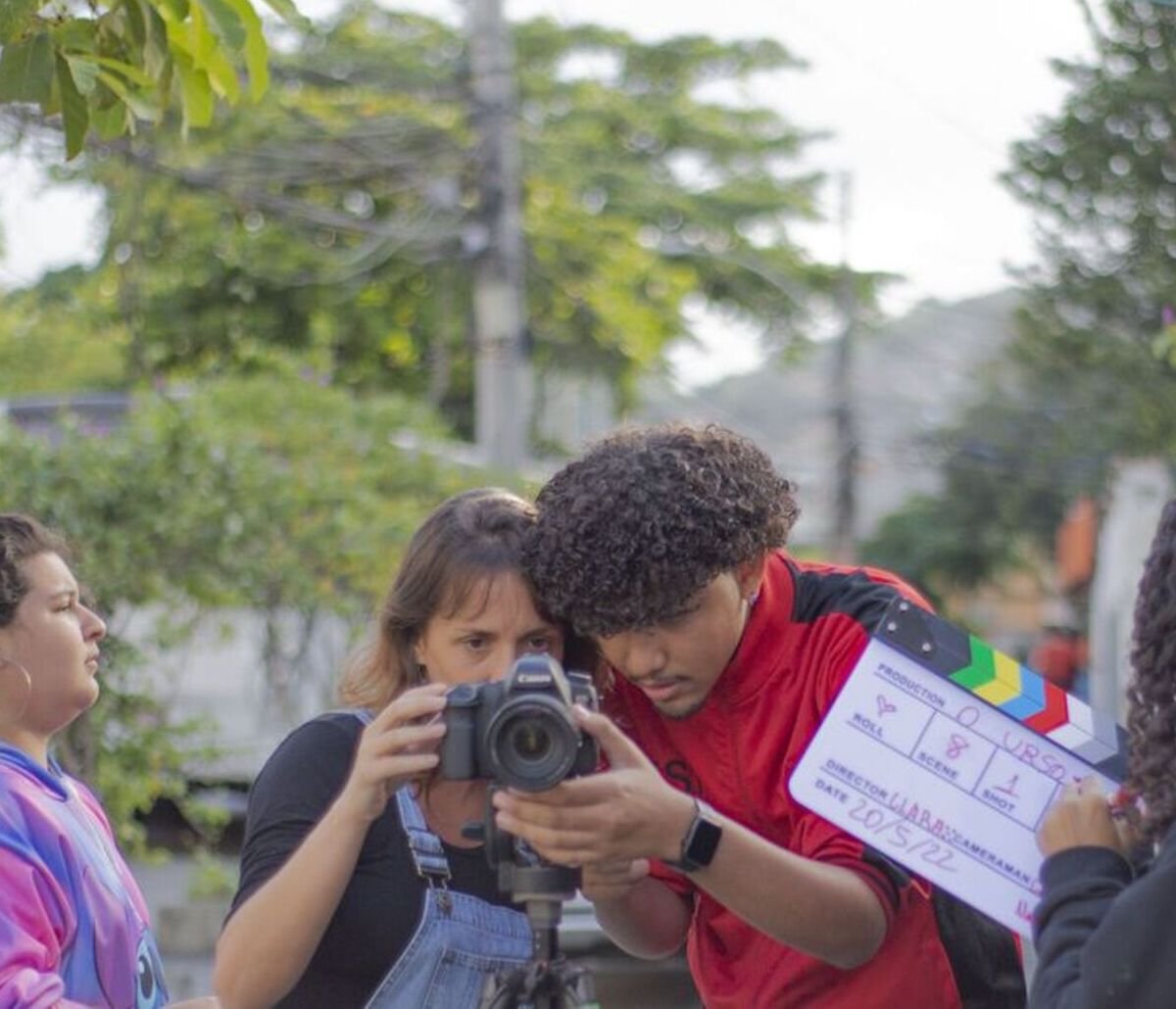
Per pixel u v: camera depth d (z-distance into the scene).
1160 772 3.04
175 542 9.41
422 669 3.77
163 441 9.48
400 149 15.03
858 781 3.49
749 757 3.64
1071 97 15.62
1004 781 3.49
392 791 3.34
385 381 23.03
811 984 3.64
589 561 3.38
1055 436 21.45
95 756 8.32
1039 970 3.08
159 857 9.40
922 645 3.54
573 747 3.12
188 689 13.45
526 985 3.27
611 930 3.85
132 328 12.72
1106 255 16.88
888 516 29.12
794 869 3.28
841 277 26.72
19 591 3.73
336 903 3.41
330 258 20.05
